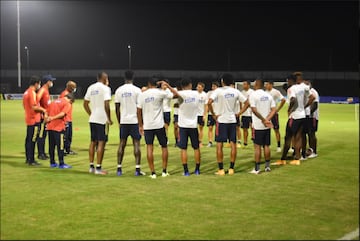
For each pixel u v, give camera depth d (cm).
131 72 862
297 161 977
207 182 799
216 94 861
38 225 560
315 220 582
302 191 733
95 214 604
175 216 596
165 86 834
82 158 1082
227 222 573
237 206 643
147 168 948
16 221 575
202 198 686
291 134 968
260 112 878
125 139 864
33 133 972
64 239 514
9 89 5112
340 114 2723
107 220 579
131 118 852
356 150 1195
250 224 566
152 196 697
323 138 1475
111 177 844
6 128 1784
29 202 661
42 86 997
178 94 841
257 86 884
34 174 870
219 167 874
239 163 1011
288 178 834
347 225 563
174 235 527
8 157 1087
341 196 702
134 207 636
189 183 790
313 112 1041
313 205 650
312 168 936
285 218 590
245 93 1172
